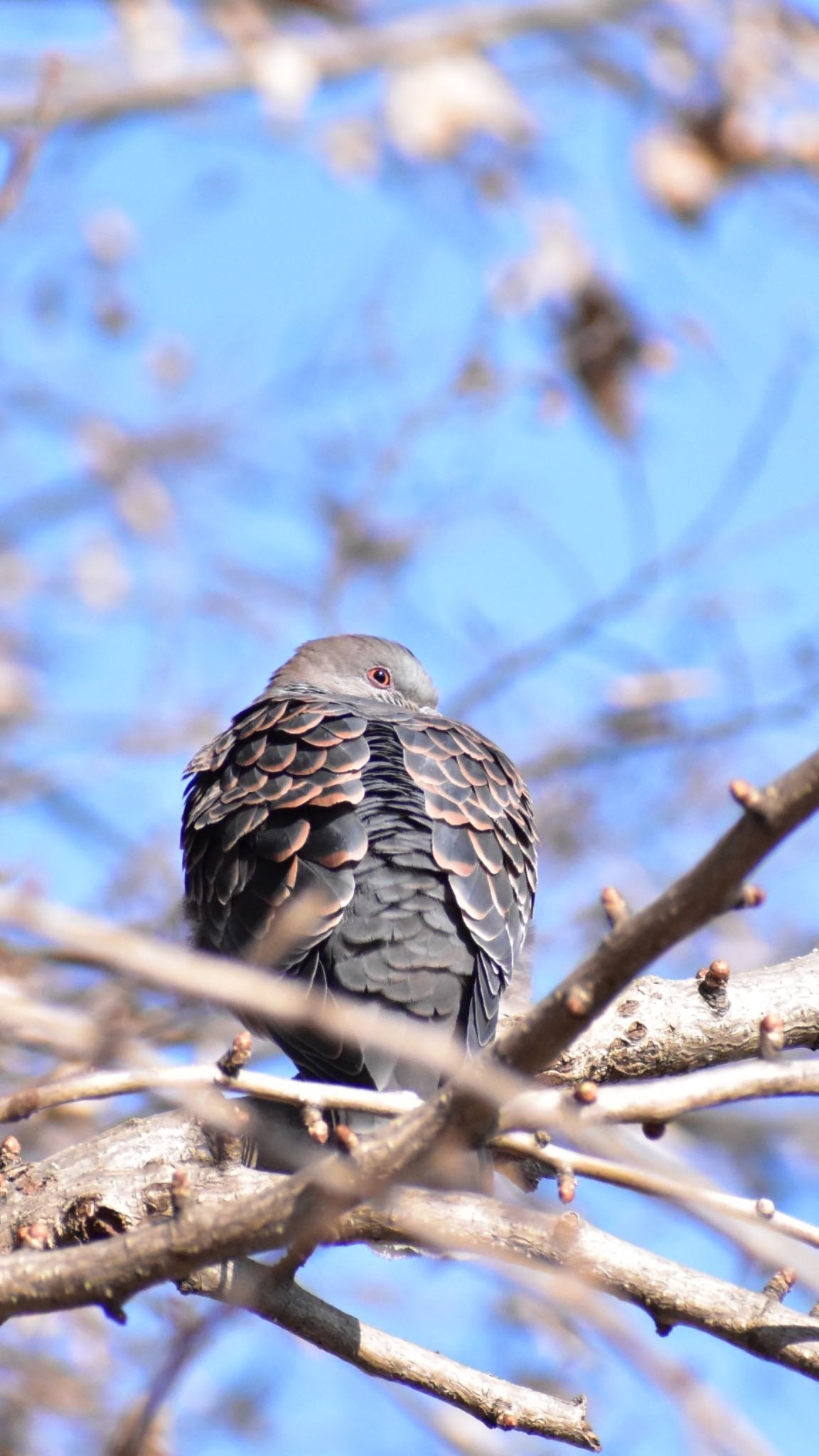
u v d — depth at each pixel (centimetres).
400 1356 718
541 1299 624
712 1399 474
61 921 489
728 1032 891
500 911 912
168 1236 598
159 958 496
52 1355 1233
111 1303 609
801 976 913
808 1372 669
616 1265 679
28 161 888
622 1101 564
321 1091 628
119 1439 554
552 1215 689
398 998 858
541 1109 565
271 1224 587
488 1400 715
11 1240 775
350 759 950
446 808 935
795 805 510
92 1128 1130
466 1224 682
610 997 541
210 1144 796
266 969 854
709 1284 680
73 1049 580
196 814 984
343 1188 574
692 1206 571
